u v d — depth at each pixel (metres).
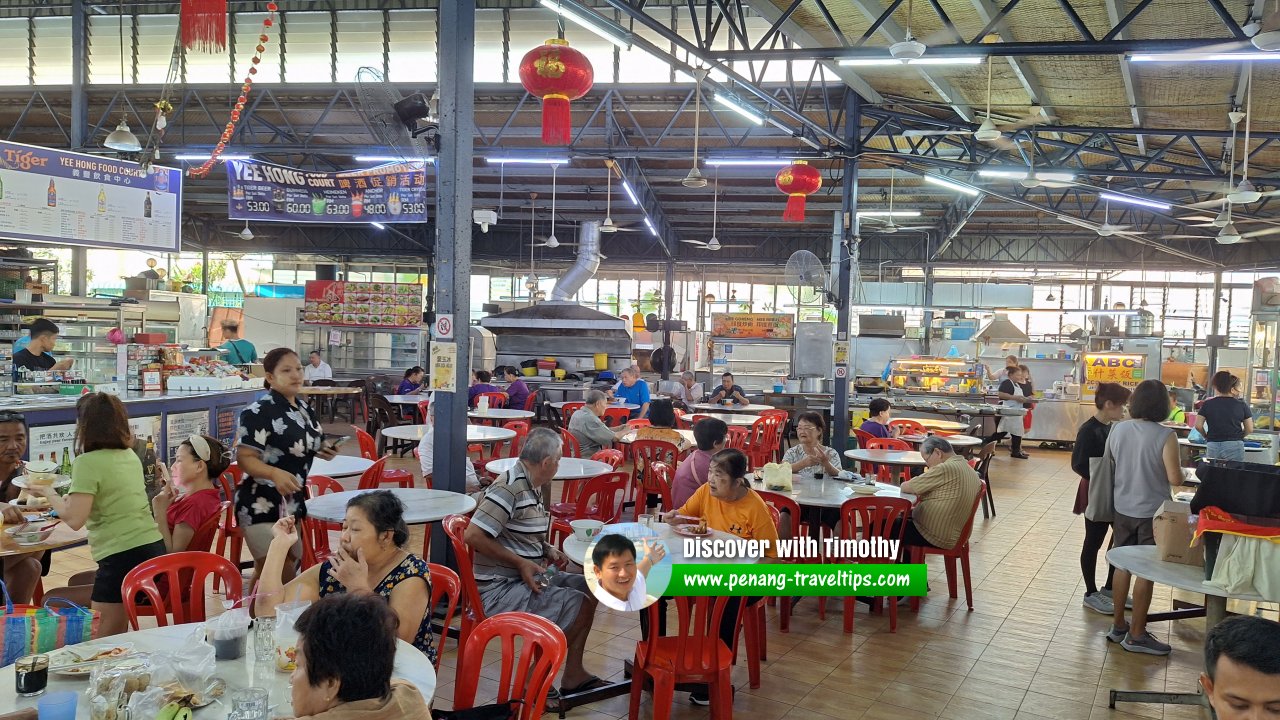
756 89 8.37
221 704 2.00
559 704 3.61
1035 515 8.47
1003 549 6.95
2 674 2.10
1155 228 18.81
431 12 11.79
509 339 16.95
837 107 11.77
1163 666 4.39
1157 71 7.30
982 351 18.14
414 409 12.62
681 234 21.41
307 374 14.82
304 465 4.07
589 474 5.39
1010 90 8.62
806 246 21.42
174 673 2.04
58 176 9.04
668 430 7.36
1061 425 14.94
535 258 21.66
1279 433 8.02
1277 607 4.93
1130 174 10.05
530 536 3.82
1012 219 19.22
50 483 4.15
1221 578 3.44
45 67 12.80
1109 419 5.59
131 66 12.41
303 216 7.92
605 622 4.82
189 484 3.88
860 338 17.61
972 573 6.17
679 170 15.20
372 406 12.26
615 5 6.48
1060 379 16.86
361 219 7.93
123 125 8.95
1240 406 6.96
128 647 2.27
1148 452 4.83
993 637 4.77
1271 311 8.20
